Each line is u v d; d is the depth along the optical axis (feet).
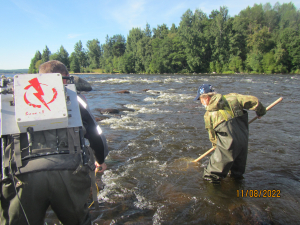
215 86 56.54
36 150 4.80
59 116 4.87
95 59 332.80
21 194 4.59
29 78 5.04
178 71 193.36
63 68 6.39
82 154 5.20
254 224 7.17
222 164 9.29
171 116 23.20
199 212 7.78
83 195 5.22
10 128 4.71
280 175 10.38
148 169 11.06
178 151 13.44
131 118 22.12
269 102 32.14
